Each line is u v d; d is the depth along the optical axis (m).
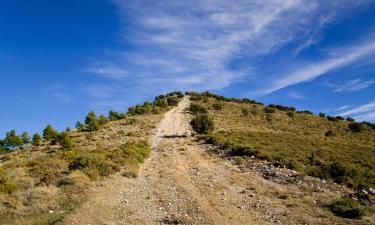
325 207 17.62
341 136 67.75
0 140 58.84
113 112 81.81
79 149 40.53
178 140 50.66
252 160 31.53
